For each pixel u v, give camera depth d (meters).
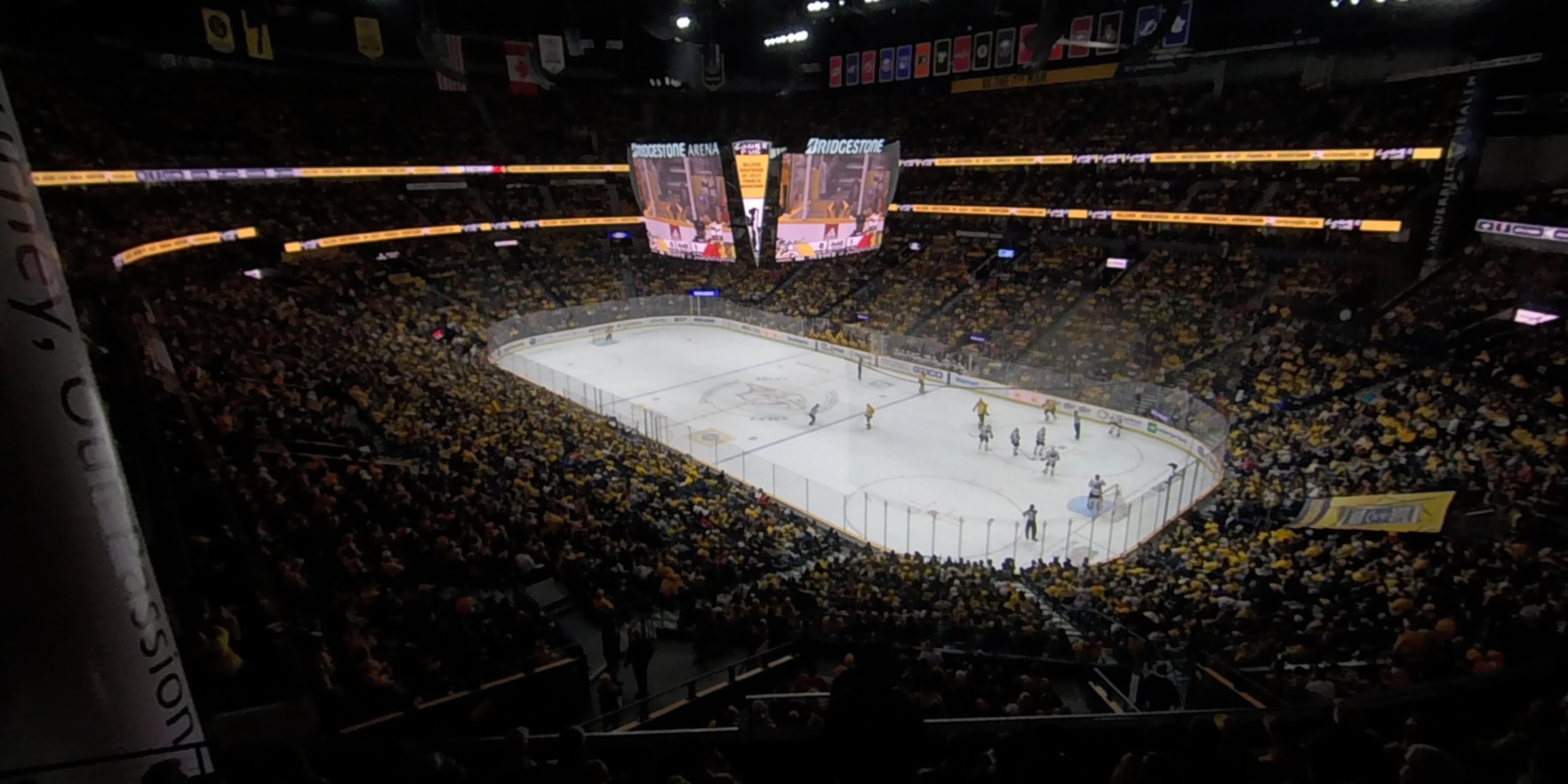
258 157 45.66
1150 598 16.41
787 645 12.66
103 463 2.78
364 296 46.38
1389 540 17.58
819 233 45.03
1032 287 46.66
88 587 2.67
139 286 33.19
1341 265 37.09
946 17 49.75
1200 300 39.94
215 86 45.94
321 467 18.03
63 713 2.62
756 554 19.53
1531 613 11.51
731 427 35.69
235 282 39.81
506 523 17.83
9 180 2.48
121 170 34.53
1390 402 26.62
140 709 2.86
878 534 25.33
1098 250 46.94
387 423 24.86
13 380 2.47
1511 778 5.00
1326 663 11.79
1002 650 13.40
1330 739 4.89
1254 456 26.42
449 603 13.50
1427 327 30.39
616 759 6.79
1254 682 10.80
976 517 26.58
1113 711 11.10
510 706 10.38
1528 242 30.69
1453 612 13.09
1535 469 19.58
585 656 11.97
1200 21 40.50
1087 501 27.67
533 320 49.34
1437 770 3.85
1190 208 43.62
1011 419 36.56
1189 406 31.80
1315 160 38.19
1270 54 41.59
